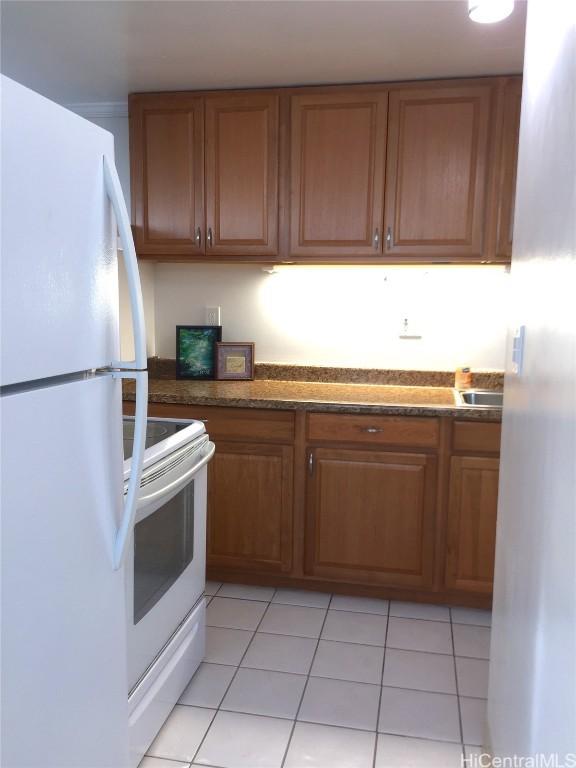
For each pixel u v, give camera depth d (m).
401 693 2.06
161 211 2.88
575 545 0.90
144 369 1.15
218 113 2.78
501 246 2.64
